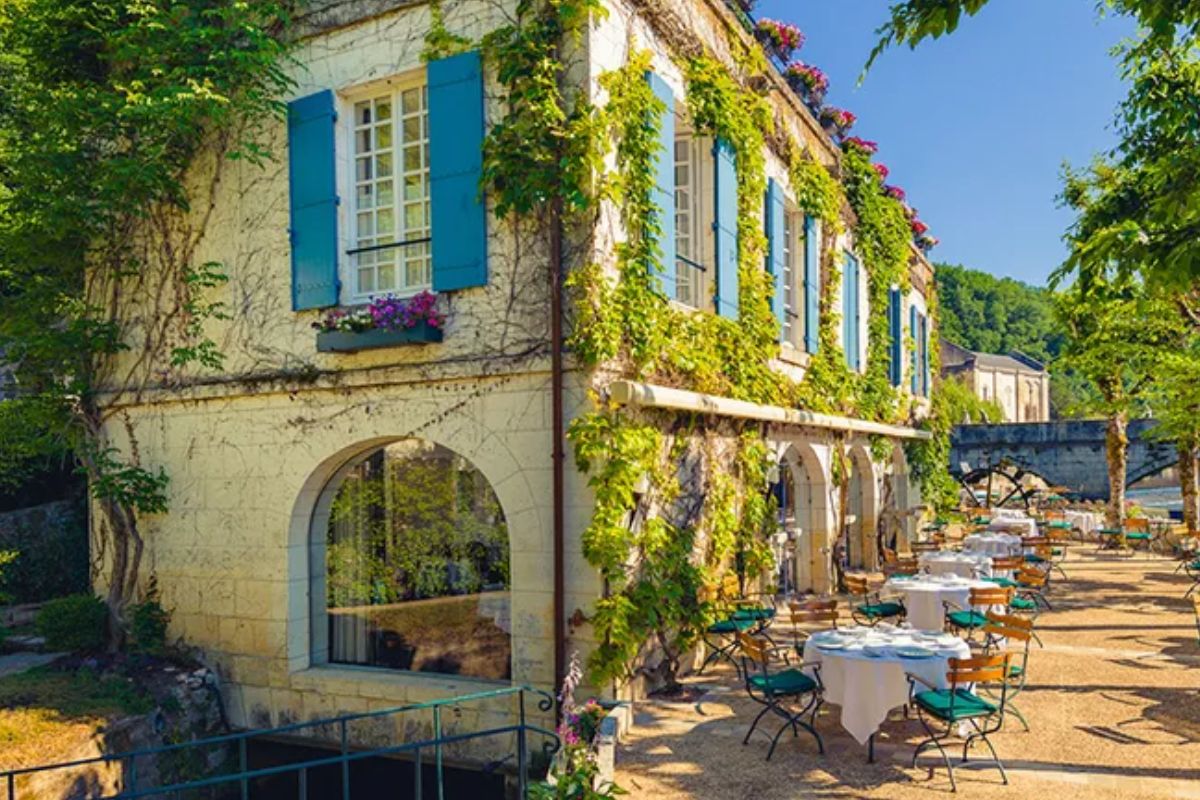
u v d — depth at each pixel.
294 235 7.82
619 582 6.66
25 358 9.01
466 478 8.20
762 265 9.57
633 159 7.18
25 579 11.61
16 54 9.63
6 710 7.08
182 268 8.49
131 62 8.34
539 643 6.79
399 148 7.66
